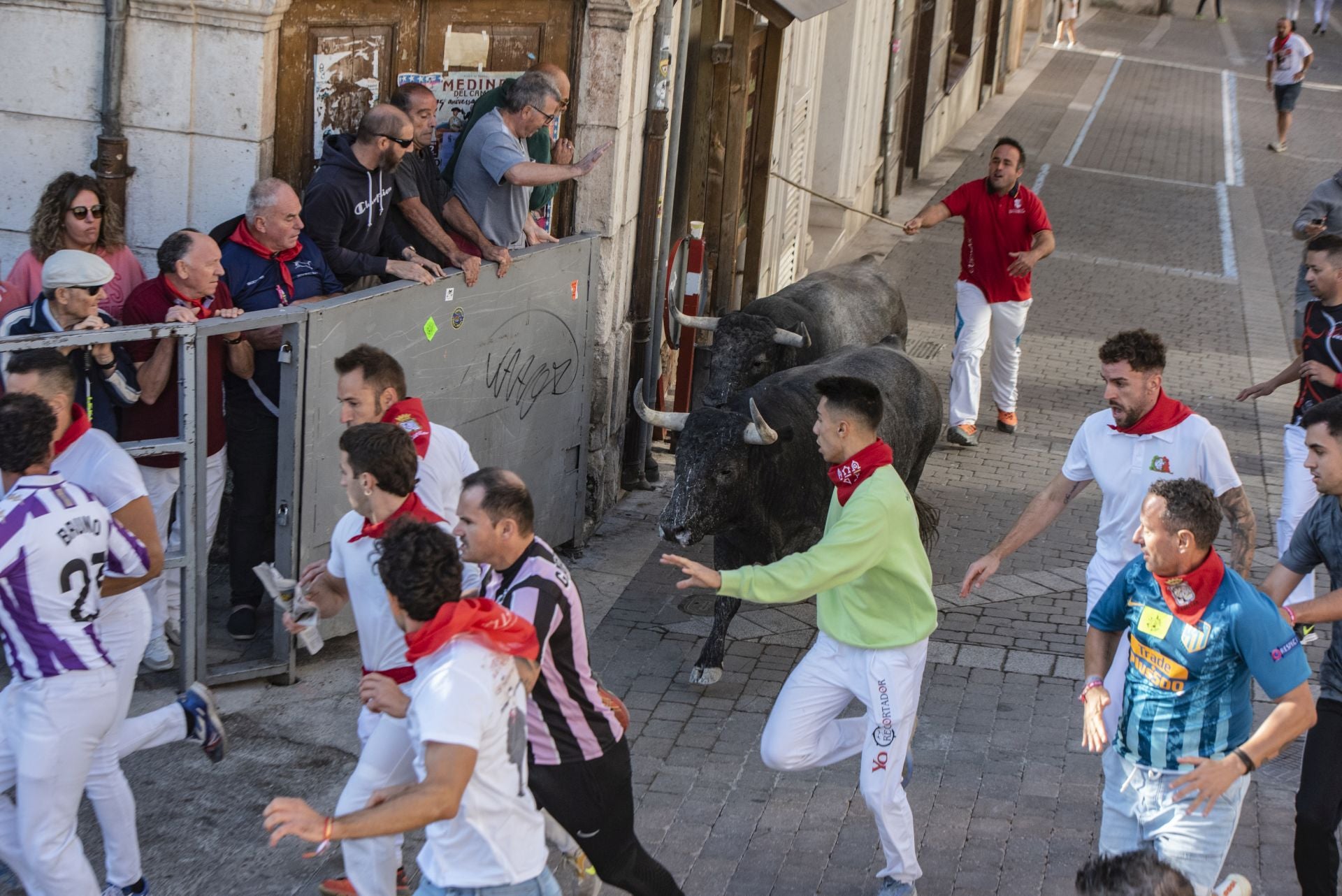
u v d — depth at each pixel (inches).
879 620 217.5
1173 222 797.9
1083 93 1250.0
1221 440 238.2
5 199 318.7
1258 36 1688.0
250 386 285.7
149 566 204.2
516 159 319.0
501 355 327.0
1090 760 273.7
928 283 658.2
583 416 360.5
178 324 254.5
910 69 851.4
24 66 308.3
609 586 349.1
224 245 285.6
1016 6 1299.2
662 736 278.5
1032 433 473.4
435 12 336.8
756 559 308.7
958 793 259.8
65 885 195.8
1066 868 237.6
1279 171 965.8
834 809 254.7
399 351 295.7
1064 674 310.5
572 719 191.9
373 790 194.2
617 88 360.5
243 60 303.4
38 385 201.6
